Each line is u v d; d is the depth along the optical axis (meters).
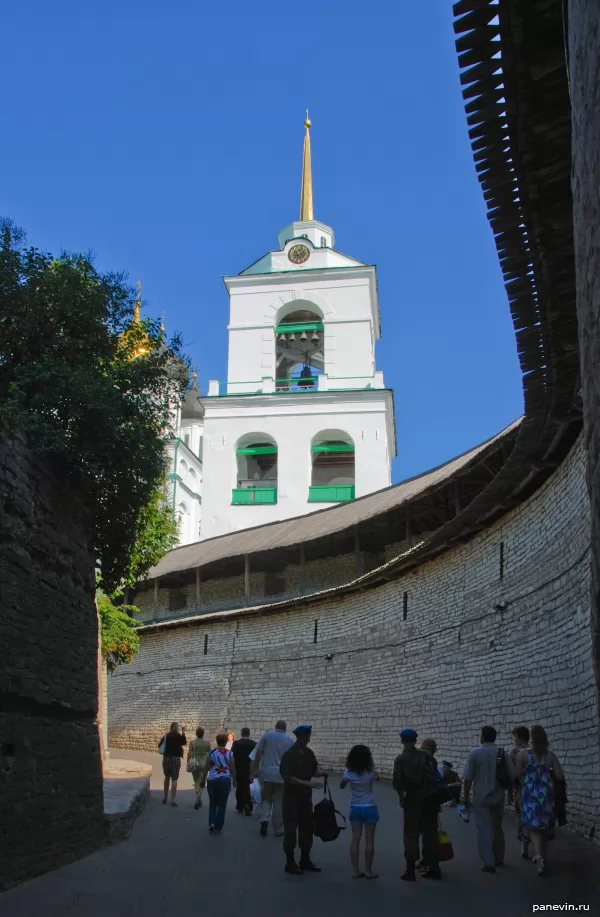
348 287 56.75
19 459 10.04
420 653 23.53
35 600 10.34
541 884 9.72
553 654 15.76
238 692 33.53
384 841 13.52
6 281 12.05
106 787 17.30
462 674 20.78
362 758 10.77
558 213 8.59
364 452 52.62
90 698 12.36
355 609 28.20
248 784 16.98
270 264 58.75
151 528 21.44
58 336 12.43
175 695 37.00
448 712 21.38
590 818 13.09
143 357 13.67
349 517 33.66
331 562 35.97
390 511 29.53
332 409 53.66
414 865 10.22
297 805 10.93
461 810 15.38
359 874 10.37
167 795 18.27
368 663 26.70
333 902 9.04
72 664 11.63
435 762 10.73
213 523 52.38
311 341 59.06
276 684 31.66
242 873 10.64
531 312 10.64
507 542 18.81
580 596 14.47
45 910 8.26
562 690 15.16
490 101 7.39
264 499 52.66
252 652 33.47
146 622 43.50
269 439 54.25
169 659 38.19
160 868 10.77
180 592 43.00
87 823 11.58
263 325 56.59
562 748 14.92
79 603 12.16
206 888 9.66
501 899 9.02
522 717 17.19
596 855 11.49
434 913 8.51
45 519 10.81
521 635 17.62
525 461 15.86
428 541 21.69
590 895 9.12
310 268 57.50
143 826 14.69
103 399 11.60
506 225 8.88
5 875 8.91
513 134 7.64
